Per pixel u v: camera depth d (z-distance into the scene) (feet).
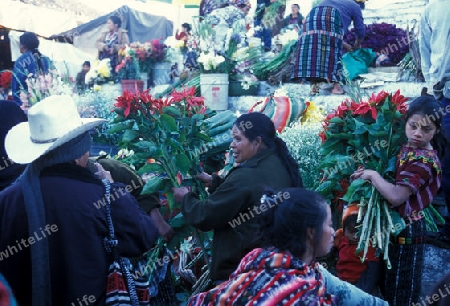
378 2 27.63
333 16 19.51
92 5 42.73
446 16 15.80
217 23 24.68
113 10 42.96
